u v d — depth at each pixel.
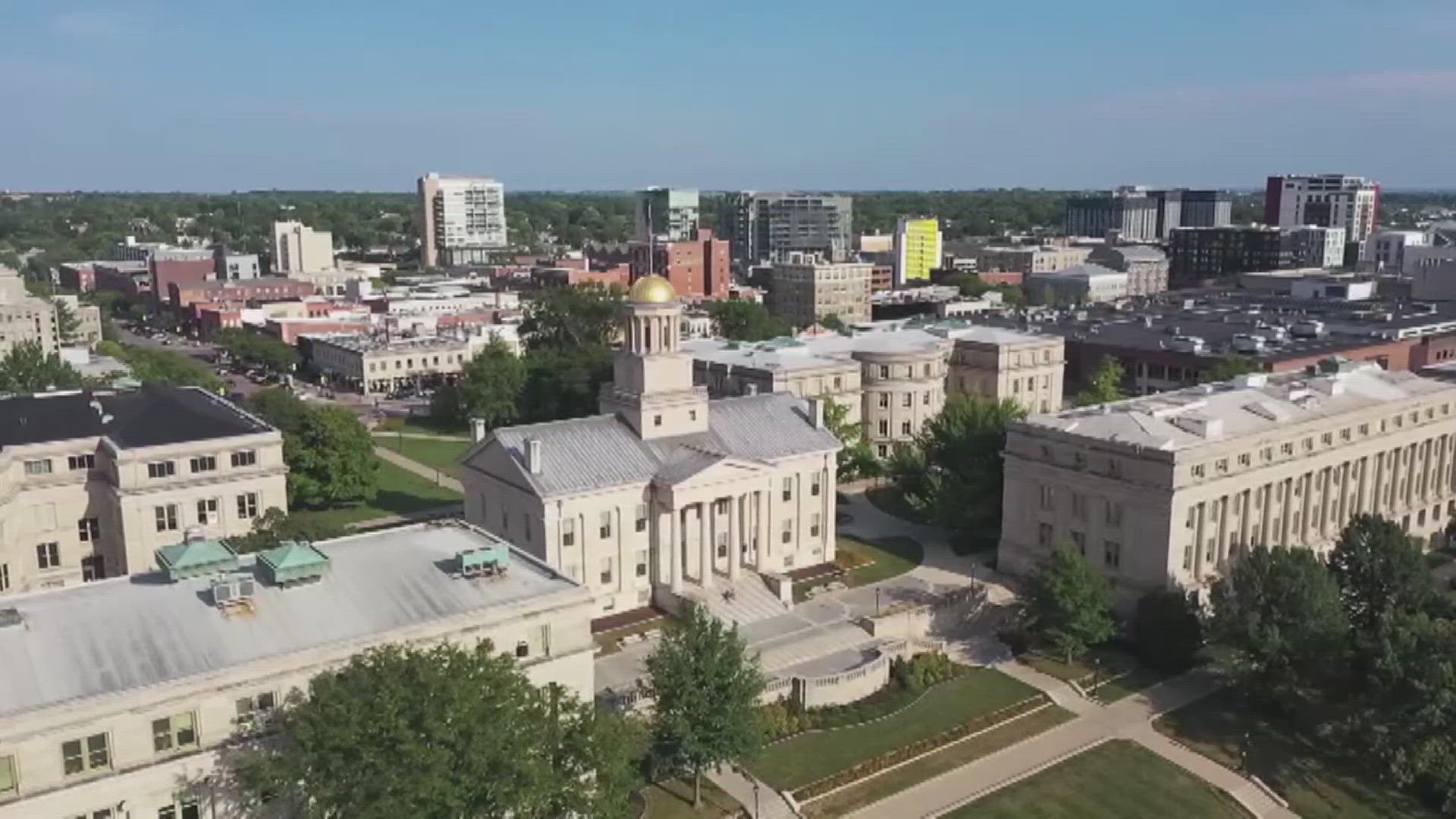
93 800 58.59
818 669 99.00
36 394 135.50
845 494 153.75
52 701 57.78
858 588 117.81
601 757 64.69
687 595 110.44
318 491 145.62
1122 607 112.69
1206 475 110.81
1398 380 143.88
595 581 109.56
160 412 118.06
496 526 112.88
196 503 113.69
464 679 60.16
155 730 60.12
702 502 111.19
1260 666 94.75
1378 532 102.25
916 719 93.75
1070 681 101.69
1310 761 89.94
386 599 69.94
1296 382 137.75
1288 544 122.38
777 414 125.44
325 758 56.12
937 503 130.00
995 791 83.94
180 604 67.19
